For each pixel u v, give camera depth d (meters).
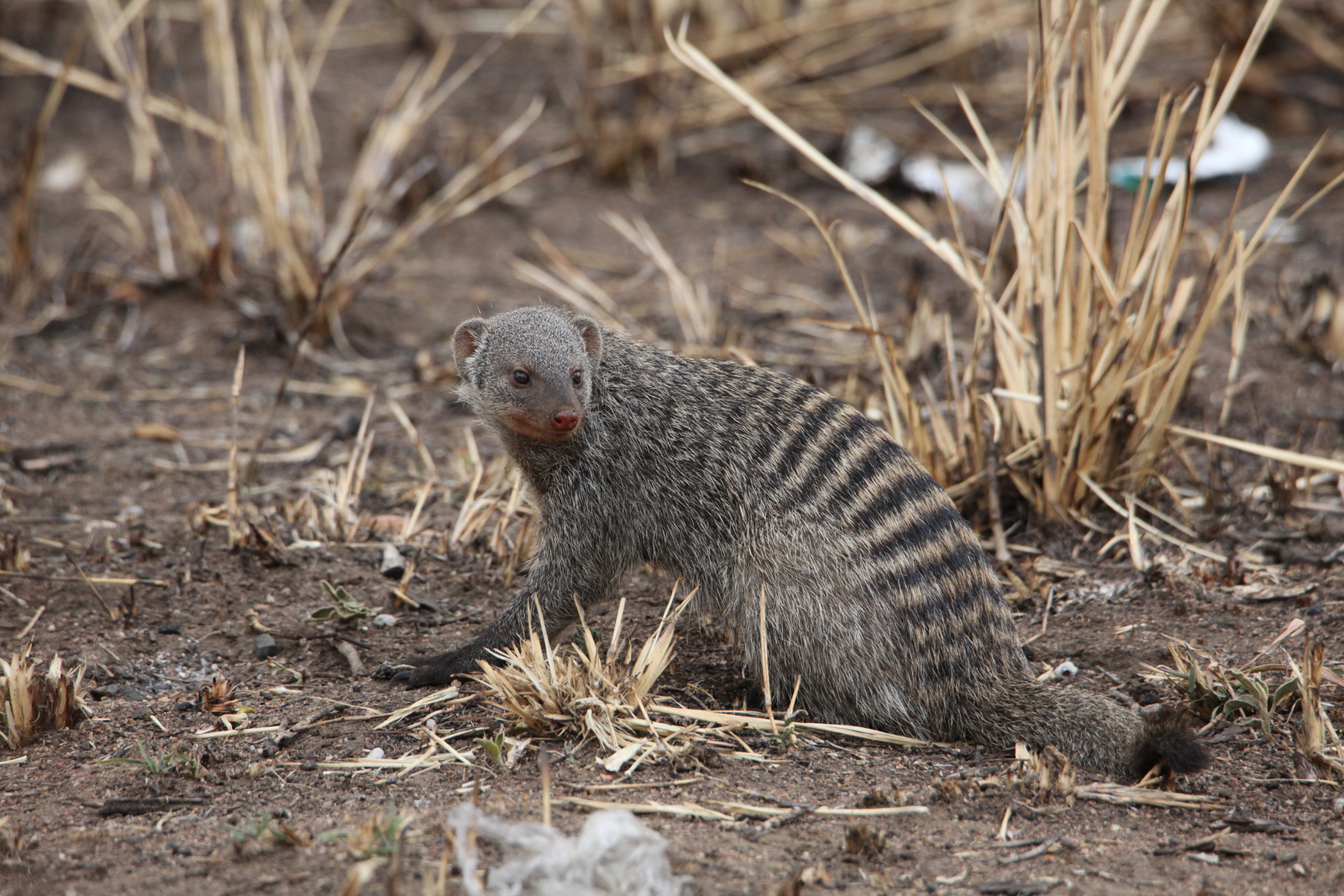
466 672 8.40
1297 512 10.75
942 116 21.50
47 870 5.98
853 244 17.64
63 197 18.48
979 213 18.02
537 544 9.55
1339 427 12.23
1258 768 7.20
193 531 10.51
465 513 10.41
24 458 11.87
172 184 15.80
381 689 8.31
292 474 11.96
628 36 21.02
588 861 5.43
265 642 8.86
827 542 7.89
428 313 15.85
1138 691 8.16
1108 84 10.24
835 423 8.25
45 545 10.26
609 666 7.63
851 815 6.62
